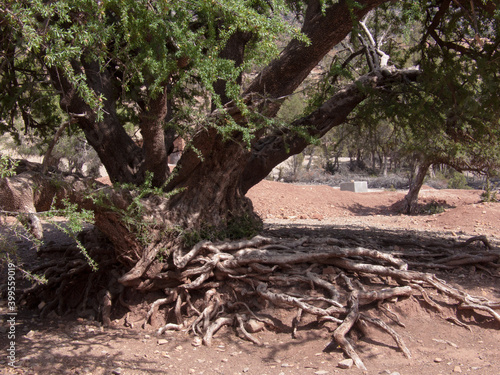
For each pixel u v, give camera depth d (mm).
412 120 8336
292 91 6270
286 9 3889
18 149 17328
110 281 6891
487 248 8461
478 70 6625
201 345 5195
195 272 6016
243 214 7410
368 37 9211
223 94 6344
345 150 45438
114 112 7555
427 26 8180
